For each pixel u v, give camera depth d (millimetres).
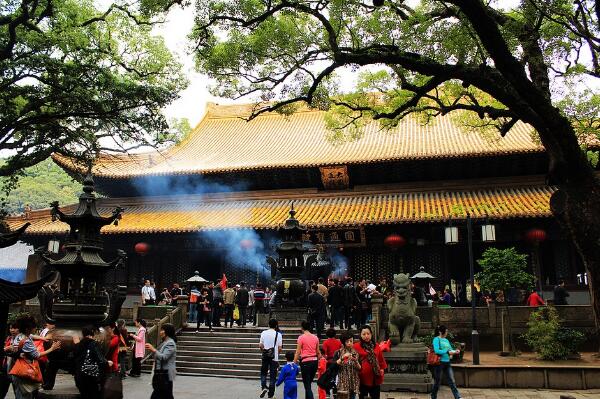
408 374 15867
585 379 16125
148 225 33625
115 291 12859
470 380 16672
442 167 33312
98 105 20531
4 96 19625
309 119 43531
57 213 13047
